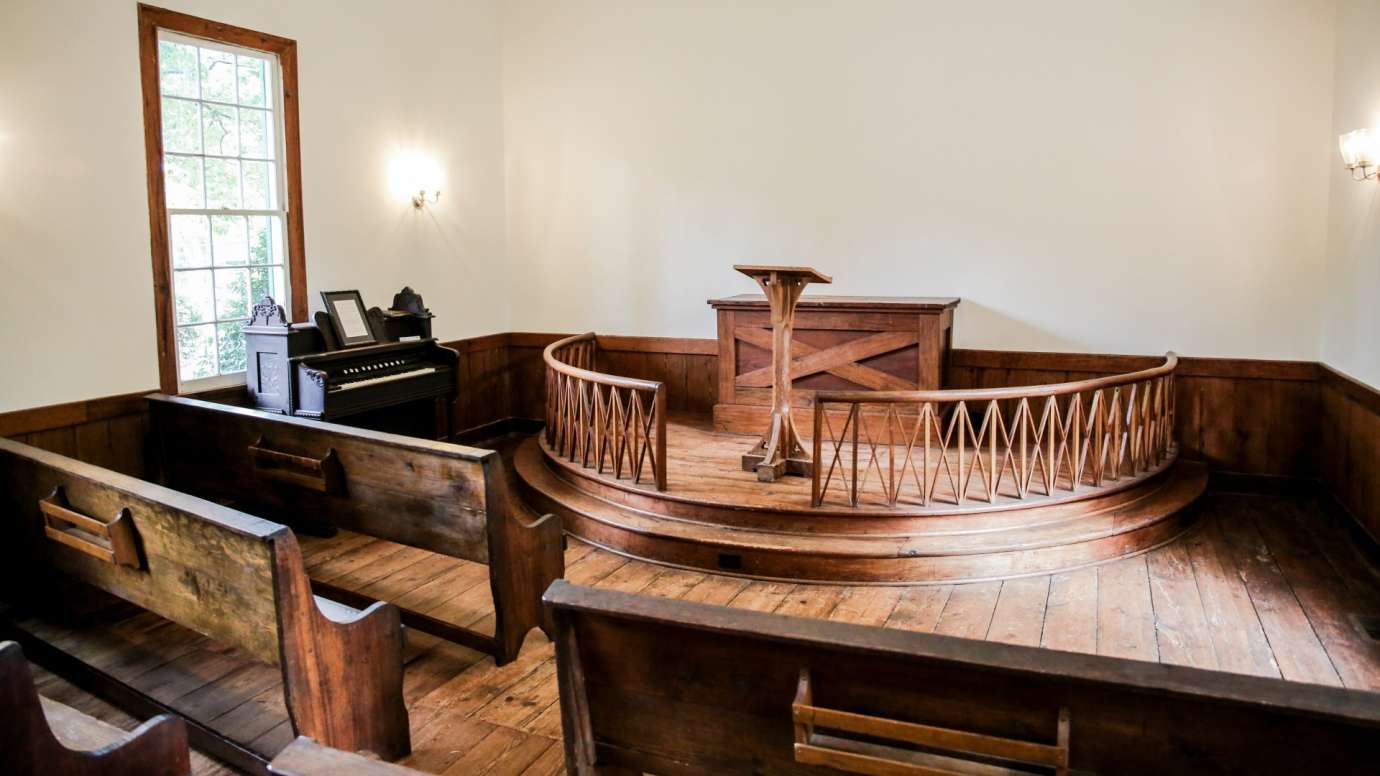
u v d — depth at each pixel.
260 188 5.70
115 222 4.85
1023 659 1.66
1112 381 4.76
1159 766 1.64
